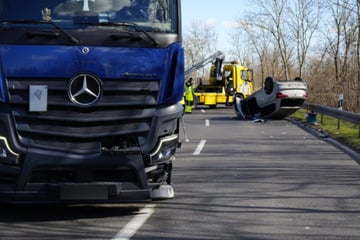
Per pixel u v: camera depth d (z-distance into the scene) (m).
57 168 7.04
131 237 6.88
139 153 7.19
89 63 7.11
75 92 7.09
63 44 7.13
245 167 12.45
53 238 6.82
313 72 39.62
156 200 8.70
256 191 9.74
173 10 7.59
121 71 7.19
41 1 7.21
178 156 14.23
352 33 34.62
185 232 7.12
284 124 24.59
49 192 7.05
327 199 9.12
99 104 7.12
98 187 7.09
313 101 33.34
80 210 8.27
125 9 7.44
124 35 7.25
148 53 7.32
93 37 7.19
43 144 7.05
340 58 37.19
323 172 11.79
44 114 7.04
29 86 7.02
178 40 7.52
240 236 6.95
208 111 34.56
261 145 16.67
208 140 18.00
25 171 7.00
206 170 12.04
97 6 7.35
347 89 31.22
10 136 6.98
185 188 10.01
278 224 7.54
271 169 12.16
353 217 7.95
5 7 7.12
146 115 7.28
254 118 26.44
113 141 7.24
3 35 7.04
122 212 8.16
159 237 6.89
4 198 7.07
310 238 6.89
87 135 7.11
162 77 7.34
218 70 29.20
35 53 7.05
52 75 7.05
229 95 37.09
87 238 6.82
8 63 7.00
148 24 7.45
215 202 8.86
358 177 11.21
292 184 10.41
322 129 21.20
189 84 31.42
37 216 7.91
